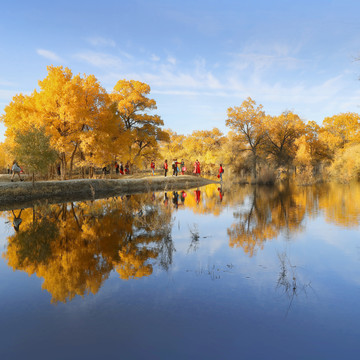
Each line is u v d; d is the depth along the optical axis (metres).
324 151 51.44
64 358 3.08
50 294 4.78
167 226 9.22
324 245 7.17
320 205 13.64
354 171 30.78
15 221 11.36
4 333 3.63
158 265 6.07
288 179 38.72
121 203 16.39
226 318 3.89
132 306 4.29
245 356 3.09
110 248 7.45
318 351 3.16
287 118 48.38
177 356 3.12
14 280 5.41
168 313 4.05
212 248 7.19
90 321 3.88
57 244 7.95
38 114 25.78
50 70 26.55
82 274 5.66
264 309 4.12
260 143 47.19
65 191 21.59
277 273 5.47
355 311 4.02
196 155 63.25
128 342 3.39
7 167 39.69
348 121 59.16
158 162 65.06
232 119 44.84
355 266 5.73
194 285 5.00
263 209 13.00
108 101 28.75
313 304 4.24
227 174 38.75
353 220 10.05
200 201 16.45
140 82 42.94
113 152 31.11
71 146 29.22
